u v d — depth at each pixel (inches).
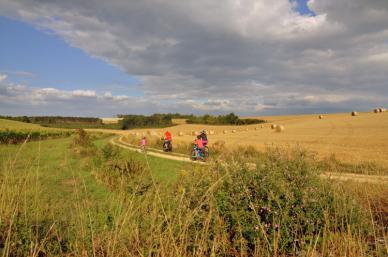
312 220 207.8
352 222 213.2
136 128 4645.7
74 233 215.2
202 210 200.5
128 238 191.6
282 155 263.1
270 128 2388.0
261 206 208.5
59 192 381.7
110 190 398.3
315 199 218.8
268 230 201.9
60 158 744.3
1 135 1379.2
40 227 217.9
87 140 1261.1
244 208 207.3
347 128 1760.6
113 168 517.3
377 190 318.0
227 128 3137.3
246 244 195.9
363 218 221.3
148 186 251.1
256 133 1968.5
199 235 192.9
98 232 210.4
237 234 197.0
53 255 188.1
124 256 183.2
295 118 3789.4
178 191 220.5
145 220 199.8
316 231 207.3
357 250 185.5
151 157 923.4
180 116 5123.0
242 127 3097.9
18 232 199.5
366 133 1443.2
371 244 202.2
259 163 242.4
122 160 534.9
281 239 192.4
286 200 212.2
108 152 666.2
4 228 201.0
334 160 635.5
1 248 187.2
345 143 1127.0
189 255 180.9
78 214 227.0
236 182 215.0
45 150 945.5
